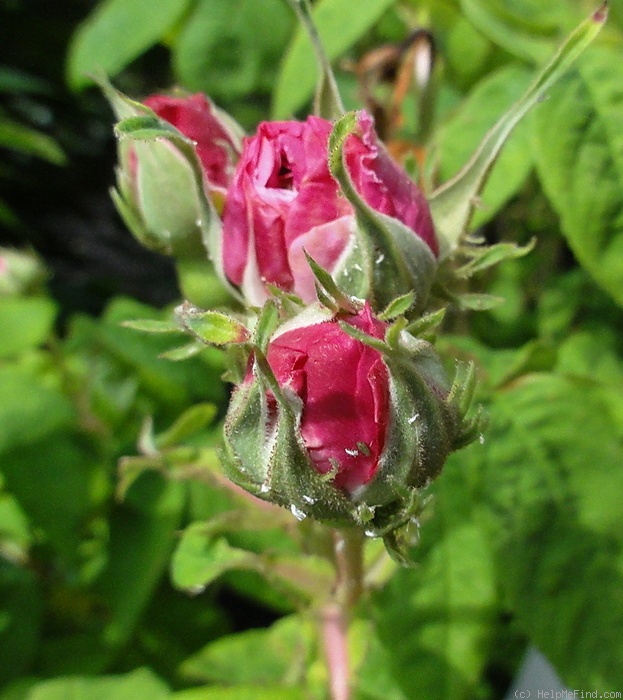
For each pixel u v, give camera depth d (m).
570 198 0.20
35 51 0.53
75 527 0.27
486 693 0.26
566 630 0.21
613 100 0.20
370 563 0.21
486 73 0.25
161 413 0.30
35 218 0.67
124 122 0.17
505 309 0.28
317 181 0.17
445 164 0.22
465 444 0.16
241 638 0.25
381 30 0.28
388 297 0.17
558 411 0.22
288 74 0.22
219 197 0.18
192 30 0.27
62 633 0.29
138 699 0.24
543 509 0.21
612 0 0.23
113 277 0.62
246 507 0.22
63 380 0.30
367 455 0.15
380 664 0.23
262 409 0.15
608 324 0.26
